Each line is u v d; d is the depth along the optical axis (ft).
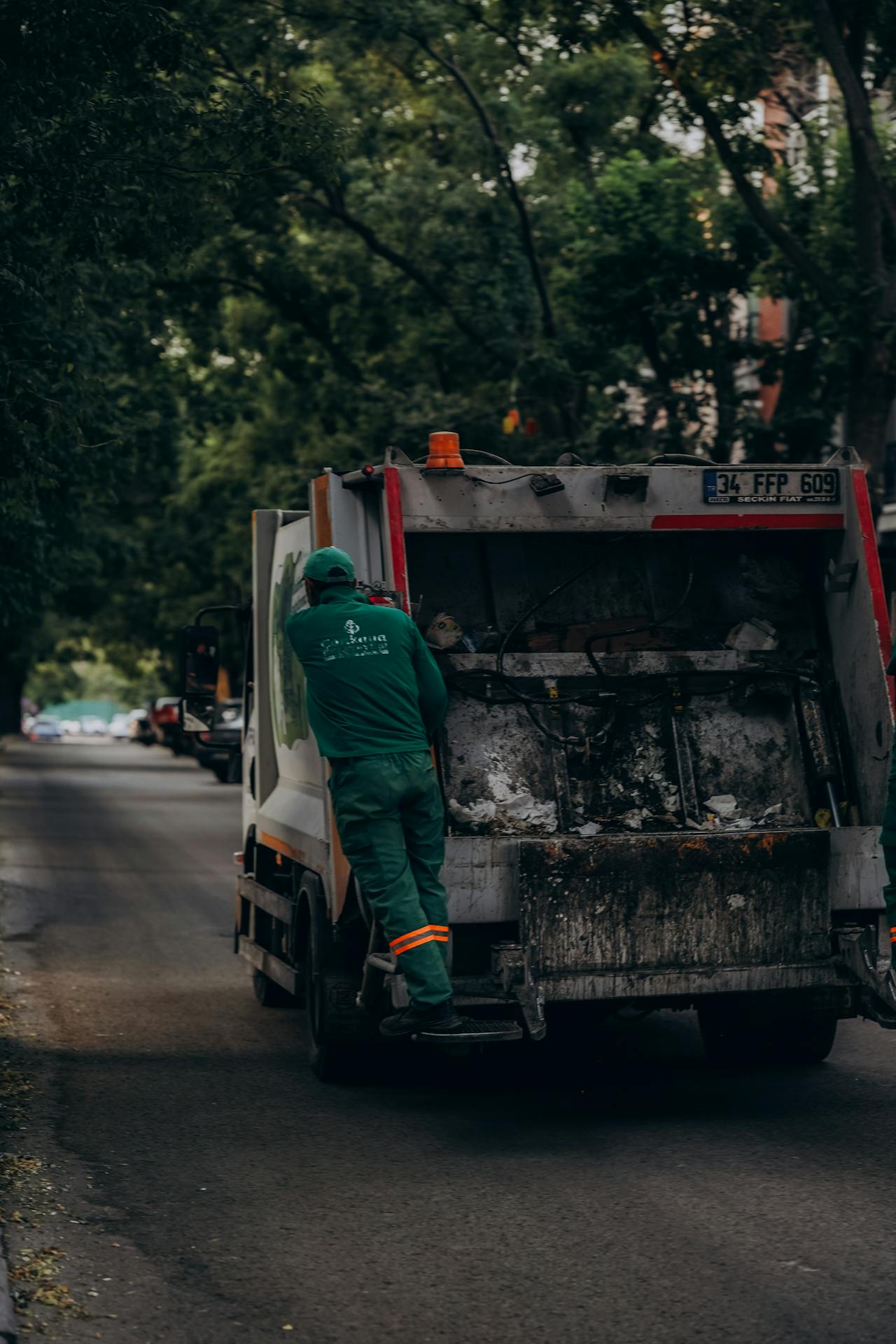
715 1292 20.58
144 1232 23.34
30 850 87.56
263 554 40.63
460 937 29.35
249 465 147.84
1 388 43.32
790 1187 25.16
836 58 71.77
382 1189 25.44
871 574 31.63
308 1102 31.68
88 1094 32.17
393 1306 20.26
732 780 32.09
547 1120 30.01
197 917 60.08
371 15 92.27
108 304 75.61
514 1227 23.38
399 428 101.76
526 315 106.22
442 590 32.71
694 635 33.14
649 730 32.09
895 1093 31.86
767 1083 32.94
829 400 92.53
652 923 29.32
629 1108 30.83
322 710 28.81
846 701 32.19
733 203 89.10
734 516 31.81
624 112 108.99
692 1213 23.86
